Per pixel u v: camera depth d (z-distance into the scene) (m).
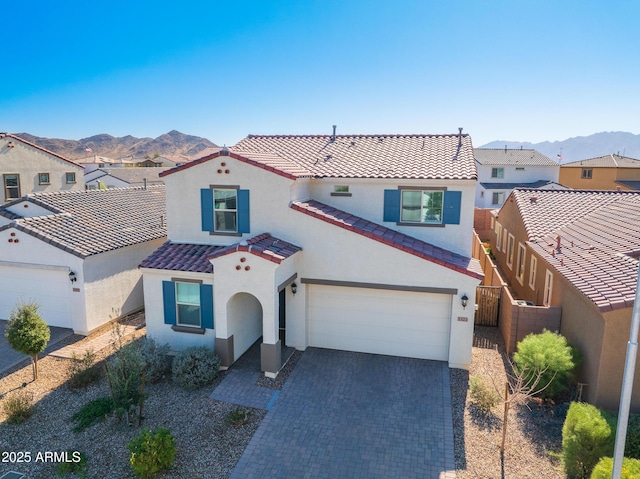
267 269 14.50
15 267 19.36
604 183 53.59
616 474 7.61
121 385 12.46
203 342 16.20
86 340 18.19
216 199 17.31
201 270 15.60
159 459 10.35
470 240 17.45
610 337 12.10
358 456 11.27
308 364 15.97
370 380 14.89
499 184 56.53
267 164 16.59
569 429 10.38
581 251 16.41
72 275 18.30
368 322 16.70
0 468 10.95
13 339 14.28
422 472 10.73
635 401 12.16
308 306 17.11
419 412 13.10
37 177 39.25
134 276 21.50
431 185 17.31
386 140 21.58
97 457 11.30
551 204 23.73
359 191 18.16
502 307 18.88
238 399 13.78
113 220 22.52
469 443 11.75
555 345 13.62
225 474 10.65
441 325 16.11
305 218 16.30
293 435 12.07
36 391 14.34
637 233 15.80
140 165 107.50
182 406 13.42
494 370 15.62
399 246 15.57
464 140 20.64
